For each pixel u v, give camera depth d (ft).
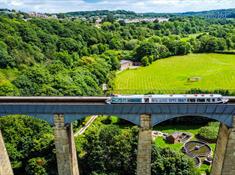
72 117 189.67
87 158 246.68
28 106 187.83
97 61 564.71
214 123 360.69
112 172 238.48
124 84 517.96
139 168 199.00
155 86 504.43
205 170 269.64
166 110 186.91
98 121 368.48
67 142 193.88
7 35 487.61
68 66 510.17
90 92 412.36
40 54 504.43
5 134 272.31
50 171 238.07
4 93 334.24
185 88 488.85
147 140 192.34
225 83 511.40
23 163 262.06
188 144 319.88
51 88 371.35
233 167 192.24
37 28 596.70
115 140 245.24
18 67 441.27
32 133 278.67
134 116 189.16
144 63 643.04
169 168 234.58
